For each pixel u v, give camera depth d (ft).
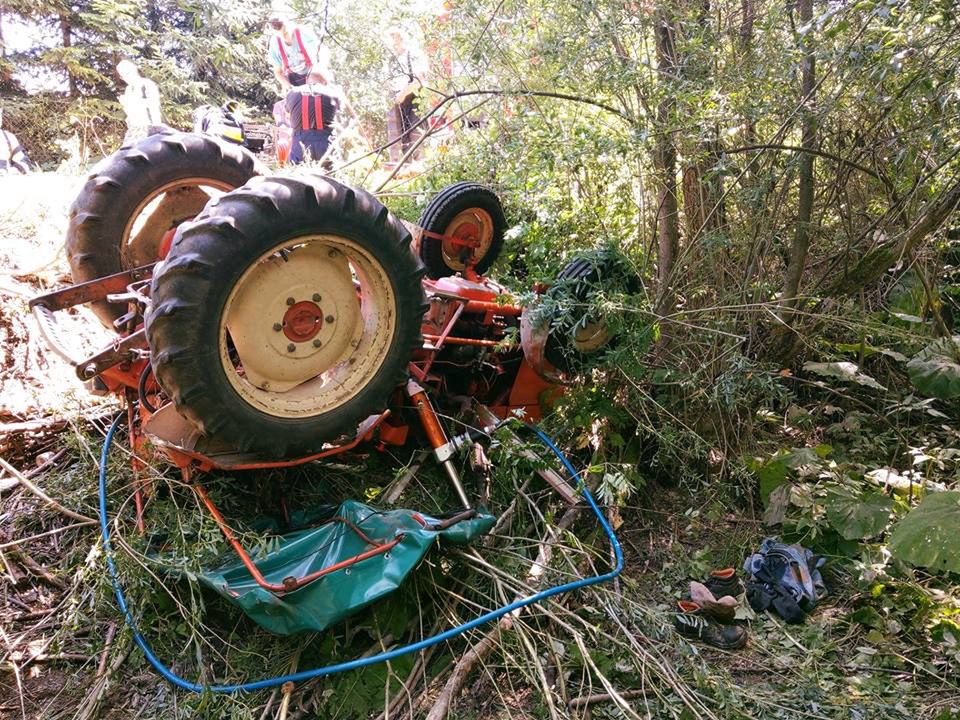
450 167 16.01
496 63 14.67
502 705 8.24
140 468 9.69
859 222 14.26
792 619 9.90
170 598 8.76
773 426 14.16
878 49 9.88
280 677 7.93
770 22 11.85
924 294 14.80
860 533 10.70
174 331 7.86
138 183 10.69
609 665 8.66
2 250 14.51
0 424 11.03
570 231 13.39
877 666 9.15
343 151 22.68
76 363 8.84
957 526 9.44
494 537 10.03
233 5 39.27
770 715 8.30
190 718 7.72
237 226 7.97
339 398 9.19
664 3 12.06
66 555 9.59
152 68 37.37
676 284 12.69
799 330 13.84
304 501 10.19
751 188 12.42
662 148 12.37
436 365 11.69
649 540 11.56
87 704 7.84
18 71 38.01
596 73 12.14
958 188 12.44
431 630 8.91
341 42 22.18
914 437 13.92
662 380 12.26
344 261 9.15
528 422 11.84
